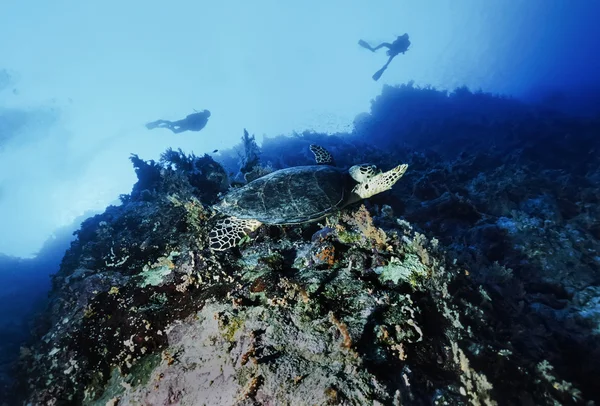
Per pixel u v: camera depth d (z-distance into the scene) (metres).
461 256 1.74
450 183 3.20
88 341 1.15
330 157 2.08
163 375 0.94
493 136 5.36
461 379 0.85
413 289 1.08
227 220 1.38
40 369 1.21
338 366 0.80
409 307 0.97
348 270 1.13
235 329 0.95
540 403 0.90
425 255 1.15
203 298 1.10
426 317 1.01
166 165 3.34
